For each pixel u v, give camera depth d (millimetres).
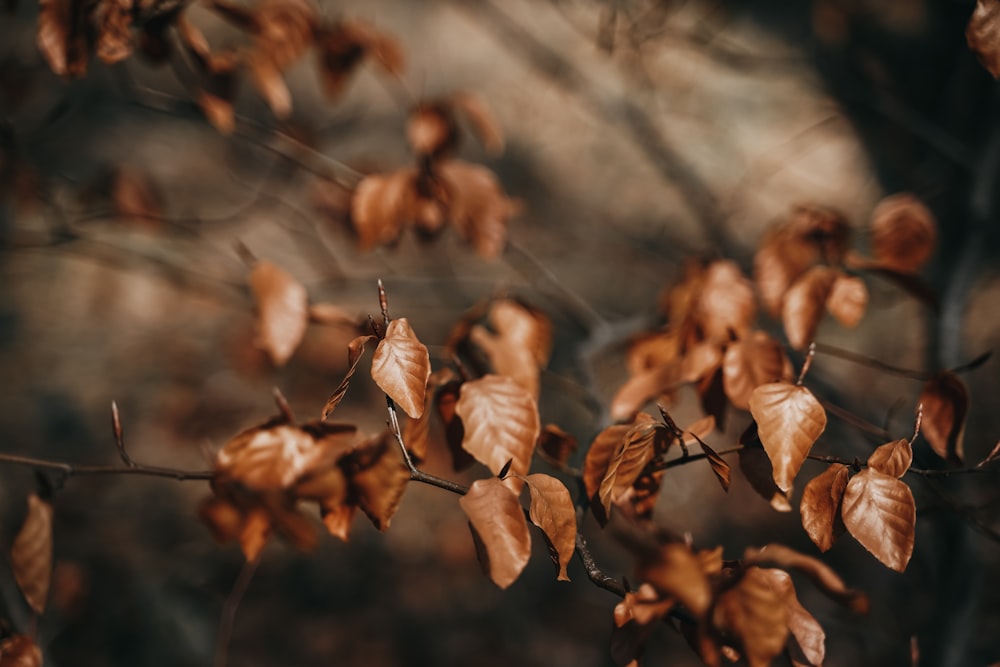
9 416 3795
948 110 1883
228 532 1019
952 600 1434
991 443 2428
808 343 1181
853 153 3377
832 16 2137
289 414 1033
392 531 3346
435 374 1087
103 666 2316
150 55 1284
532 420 1036
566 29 3203
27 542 1047
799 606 992
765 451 1016
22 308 4469
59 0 1152
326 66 1463
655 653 2662
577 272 4102
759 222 3021
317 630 2926
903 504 980
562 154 4754
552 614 2992
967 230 1543
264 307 1252
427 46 5012
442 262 2959
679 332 1226
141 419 3779
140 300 4449
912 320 3047
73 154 4020
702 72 3389
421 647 2906
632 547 942
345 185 1633
